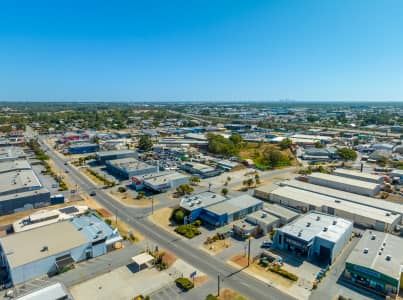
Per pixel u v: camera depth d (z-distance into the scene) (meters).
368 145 177.38
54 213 67.38
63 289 41.69
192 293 43.84
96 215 67.88
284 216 67.88
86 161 136.00
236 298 42.62
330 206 74.75
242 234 62.44
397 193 93.00
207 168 116.50
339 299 42.44
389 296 42.66
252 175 115.69
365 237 57.16
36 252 49.59
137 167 112.62
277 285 45.84
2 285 45.53
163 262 51.75
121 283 46.16
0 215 73.00
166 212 75.56
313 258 54.09
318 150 156.00
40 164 128.12
